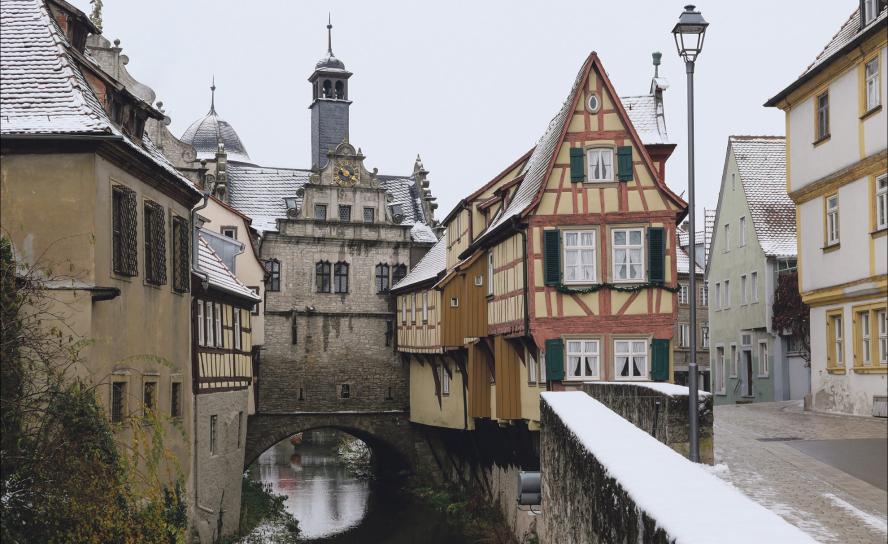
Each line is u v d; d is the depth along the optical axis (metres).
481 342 35.03
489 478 39.34
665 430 14.26
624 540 7.10
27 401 16.53
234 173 52.50
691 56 14.95
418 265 49.94
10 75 19.56
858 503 10.15
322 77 57.66
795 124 24.27
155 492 19.62
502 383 32.09
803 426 18.31
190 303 26.16
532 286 28.86
